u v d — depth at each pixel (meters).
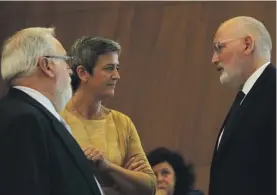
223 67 6.21
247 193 5.71
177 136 11.94
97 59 6.32
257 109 5.83
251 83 6.09
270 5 11.37
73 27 12.78
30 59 5.39
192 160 11.74
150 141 12.08
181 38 12.03
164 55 12.12
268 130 5.76
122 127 6.53
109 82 6.36
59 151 5.12
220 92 11.70
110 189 6.12
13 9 13.20
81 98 6.41
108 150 6.33
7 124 4.97
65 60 5.59
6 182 4.84
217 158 5.92
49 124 5.18
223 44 6.20
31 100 5.25
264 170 5.72
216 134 11.66
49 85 5.46
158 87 12.12
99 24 12.61
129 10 12.42
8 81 5.46
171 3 12.14
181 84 11.98
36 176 4.89
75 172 5.16
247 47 6.13
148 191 6.32
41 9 13.04
